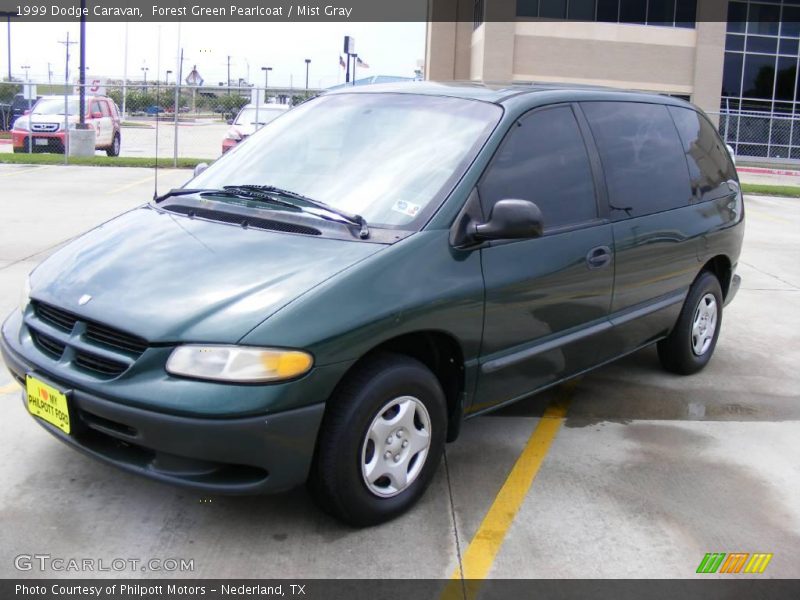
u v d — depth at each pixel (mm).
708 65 28828
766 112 30391
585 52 28344
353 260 3318
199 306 3123
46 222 10531
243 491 3051
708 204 5426
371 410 3258
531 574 3203
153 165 19062
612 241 4418
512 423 4723
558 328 4160
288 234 3568
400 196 3730
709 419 4902
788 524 3682
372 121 4250
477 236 3590
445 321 3482
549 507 3727
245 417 2939
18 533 3312
